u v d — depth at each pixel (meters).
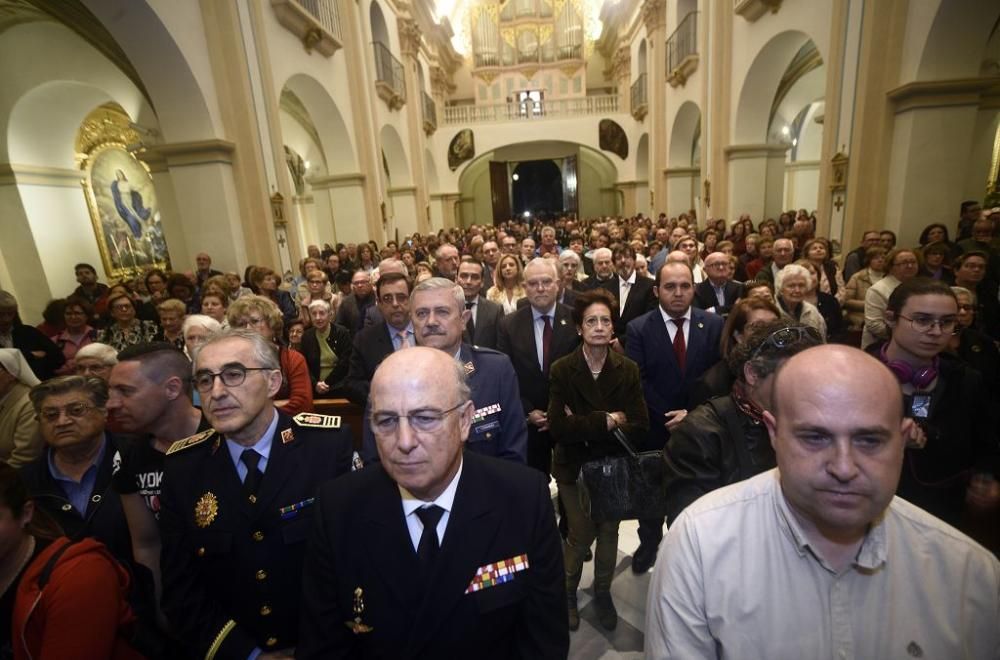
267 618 1.49
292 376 2.98
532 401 2.92
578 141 18.44
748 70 8.69
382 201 11.78
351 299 4.98
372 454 1.87
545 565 1.21
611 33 19.56
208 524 1.46
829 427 0.81
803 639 0.91
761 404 1.40
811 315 3.09
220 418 1.42
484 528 1.17
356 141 10.59
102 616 1.19
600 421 2.15
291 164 14.71
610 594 2.40
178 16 5.59
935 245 3.74
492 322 3.43
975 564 0.86
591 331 2.19
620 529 3.09
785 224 8.16
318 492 1.26
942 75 5.06
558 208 27.02
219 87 6.21
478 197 23.94
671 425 2.17
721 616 0.95
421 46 16.56
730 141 9.57
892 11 5.32
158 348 1.71
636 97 16.70
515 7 20.75
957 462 1.64
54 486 1.79
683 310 2.65
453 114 18.84
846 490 0.81
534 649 1.17
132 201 10.36
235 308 2.86
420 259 9.04
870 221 5.78
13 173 8.20
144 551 1.69
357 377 2.93
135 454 1.71
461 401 1.20
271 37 7.29
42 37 7.49
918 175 5.31
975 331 2.61
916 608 0.87
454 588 1.12
